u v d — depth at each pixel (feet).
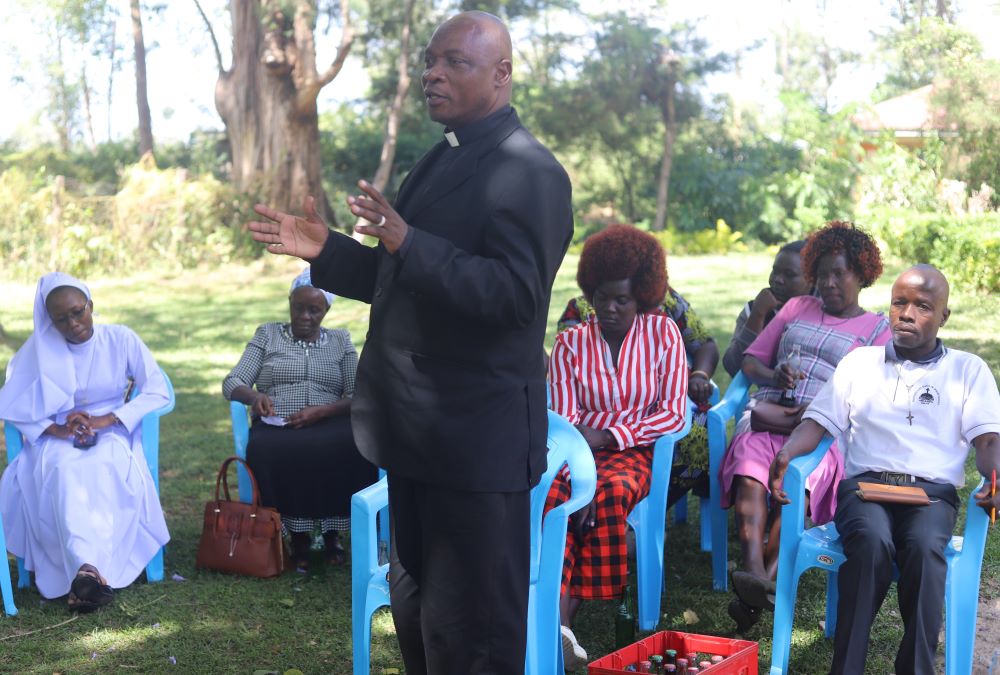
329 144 95.45
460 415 8.05
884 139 73.20
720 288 50.62
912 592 10.69
